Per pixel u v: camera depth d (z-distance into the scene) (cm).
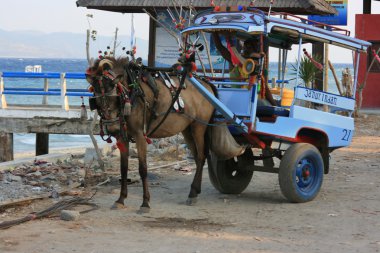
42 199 1041
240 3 1636
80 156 1521
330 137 1102
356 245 796
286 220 927
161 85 972
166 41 1725
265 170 1085
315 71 1923
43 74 1738
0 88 1775
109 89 909
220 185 1106
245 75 1016
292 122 1038
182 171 1357
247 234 846
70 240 807
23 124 1705
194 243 800
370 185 1216
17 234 834
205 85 1014
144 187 968
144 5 1652
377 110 2786
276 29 987
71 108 1839
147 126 966
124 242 802
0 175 1173
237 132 1050
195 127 1027
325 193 1132
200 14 1054
